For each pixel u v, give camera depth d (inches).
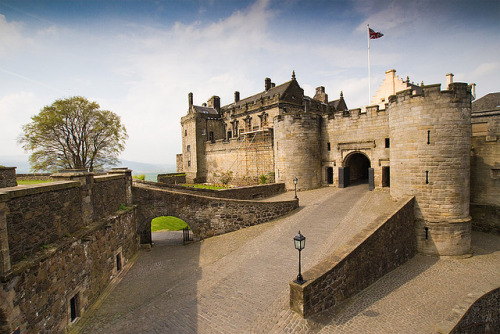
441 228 655.8
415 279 539.8
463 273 569.9
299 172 1079.0
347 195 920.3
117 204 631.8
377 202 782.5
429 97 652.7
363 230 525.3
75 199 436.5
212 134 1956.2
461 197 653.3
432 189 660.1
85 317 420.2
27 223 320.5
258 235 693.3
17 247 302.7
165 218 1167.6
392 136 742.5
